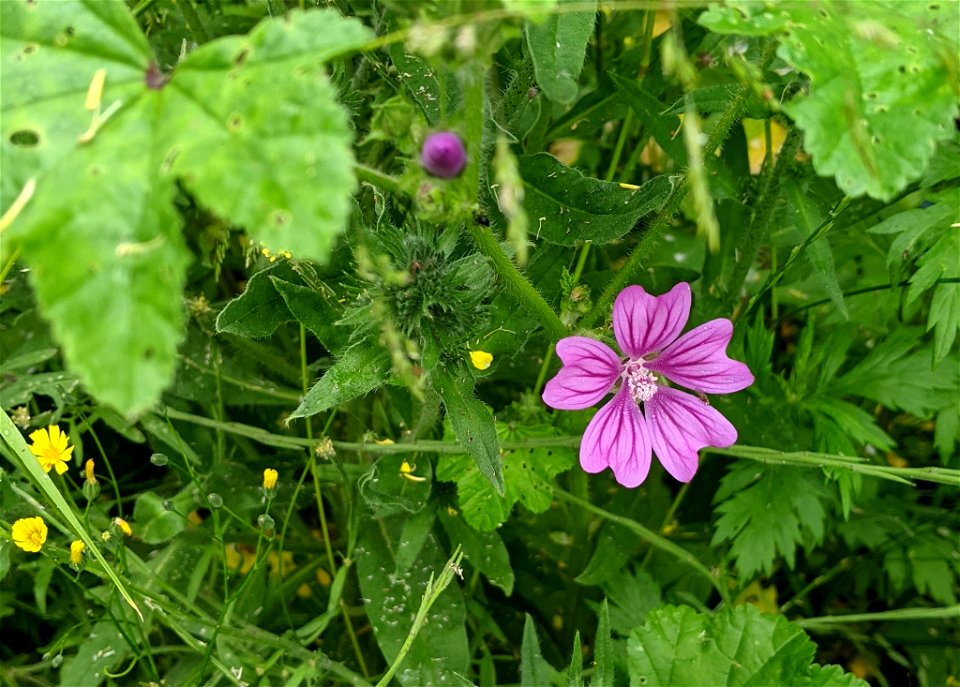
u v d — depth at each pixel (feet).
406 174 0.48
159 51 0.82
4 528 0.66
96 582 0.78
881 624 0.88
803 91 0.50
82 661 0.72
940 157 0.70
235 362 0.84
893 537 0.83
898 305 0.82
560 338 0.65
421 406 0.75
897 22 0.48
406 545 0.72
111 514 0.88
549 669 0.69
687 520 0.90
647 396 0.65
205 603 0.78
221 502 0.67
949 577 0.82
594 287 0.78
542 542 0.83
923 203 0.76
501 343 0.68
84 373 0.37
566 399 0.63
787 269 0.84
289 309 0.64
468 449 0.60
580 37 0.50
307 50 0.40
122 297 0.38
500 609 0.83
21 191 0.40
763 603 0.89
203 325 0.80
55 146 0.40
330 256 0.67
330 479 0.80
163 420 0.78
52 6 0.43
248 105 0.40
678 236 0.89
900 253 0.71
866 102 0.47
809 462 0.69
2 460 0.81
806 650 0.68
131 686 0.79
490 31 0.43
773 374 0.81
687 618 0.70
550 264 0.70
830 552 0.89
